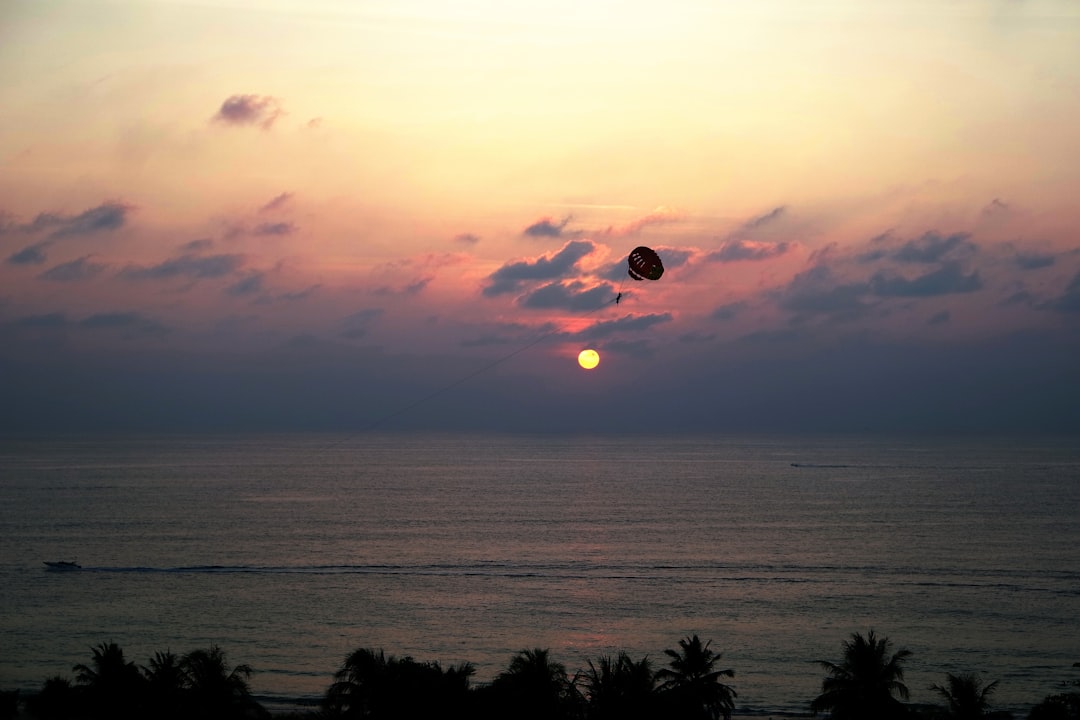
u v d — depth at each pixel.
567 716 63.28
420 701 61.97
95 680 74.06
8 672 115.88
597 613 152.50
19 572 189.38
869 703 69.12
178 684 71.62
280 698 103.81
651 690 65.62
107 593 168.62
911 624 143.38
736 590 171.12
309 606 158.25
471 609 155.88
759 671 117.12
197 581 180.88
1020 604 157.88
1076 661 122.44
